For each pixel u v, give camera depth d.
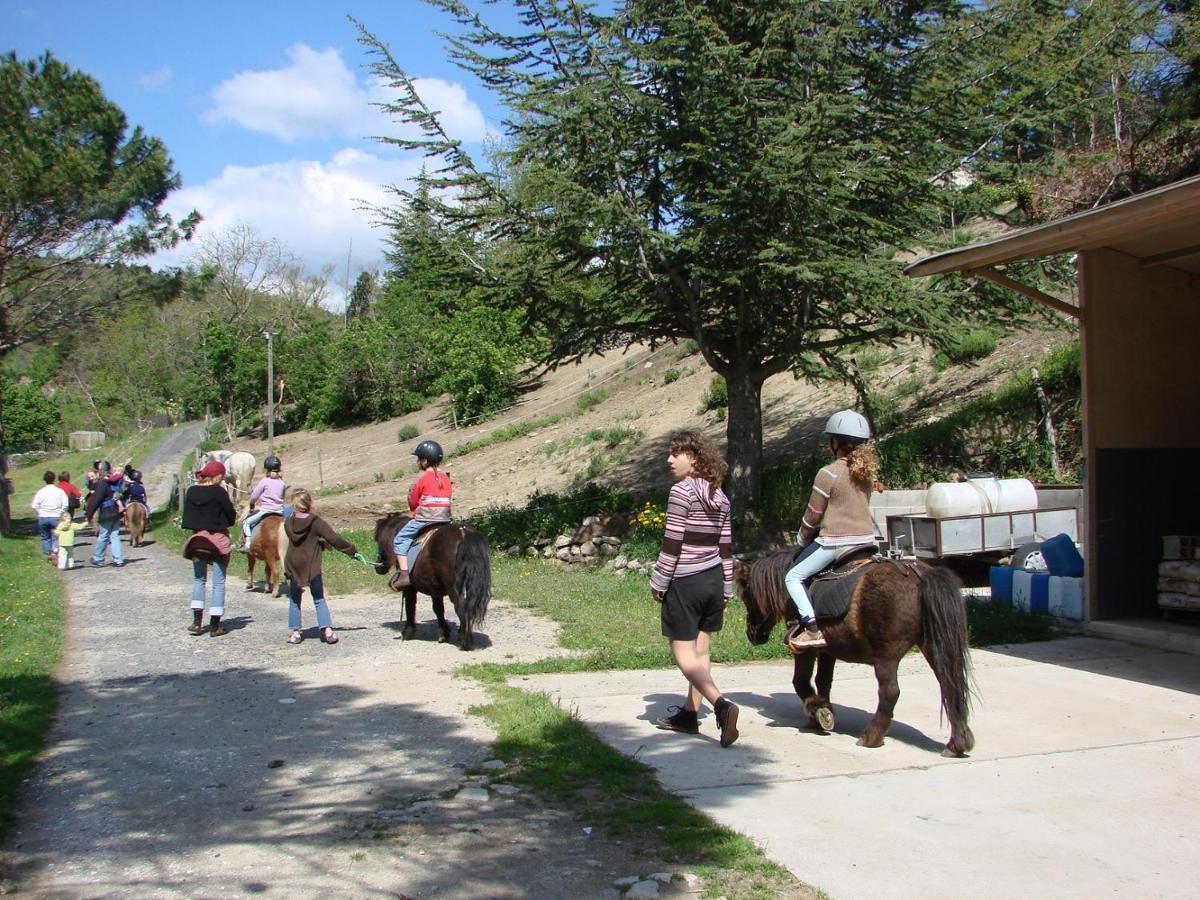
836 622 6.51
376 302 70.69
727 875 4.50
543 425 31.86
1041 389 16.91
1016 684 8.24
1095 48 14.70
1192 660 9.05
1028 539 13.17
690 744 6.58
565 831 5.08
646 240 14.83
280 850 4.91
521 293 16.34
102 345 72.44
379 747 6.62
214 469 11.27
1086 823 5.12
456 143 15.32
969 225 21.59
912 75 14.59
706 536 6.49
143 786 5.92
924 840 4.89
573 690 8.18
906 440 17.36
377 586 15.49
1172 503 10.68
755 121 13.20
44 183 24.30
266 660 9.73
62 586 16.11
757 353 16.66
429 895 4.38
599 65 14.20
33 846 5.01
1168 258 10.34
